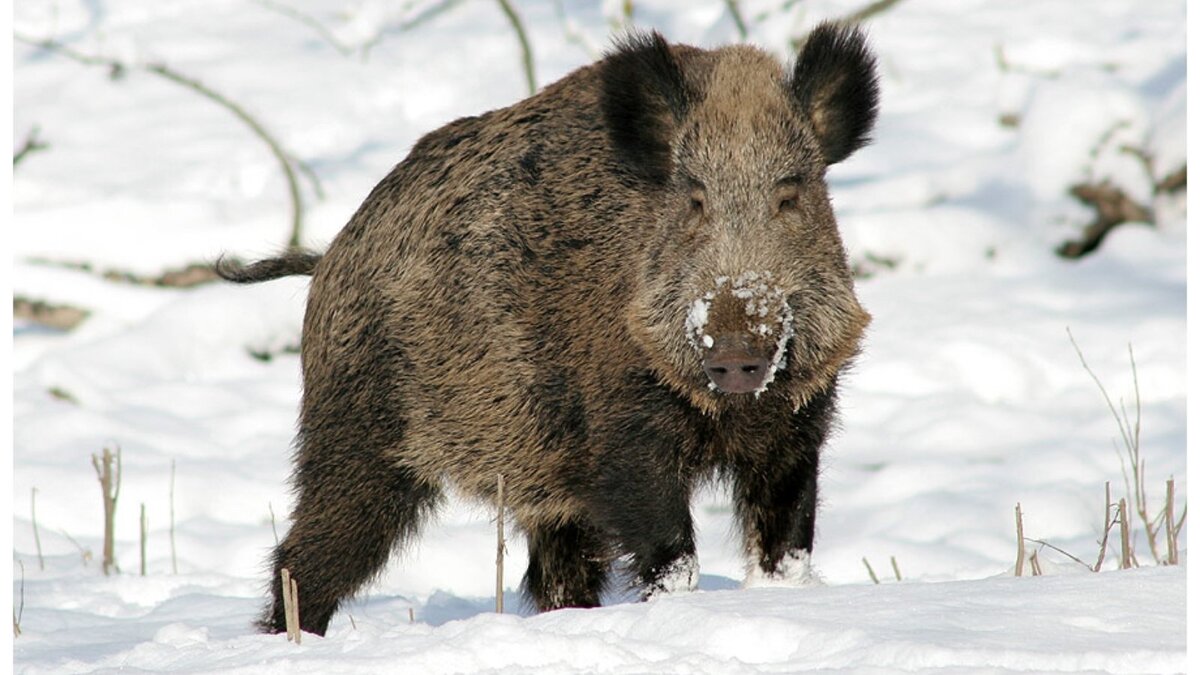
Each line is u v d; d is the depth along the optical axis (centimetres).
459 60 4228
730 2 3700
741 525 1410
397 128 3888
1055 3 4209
